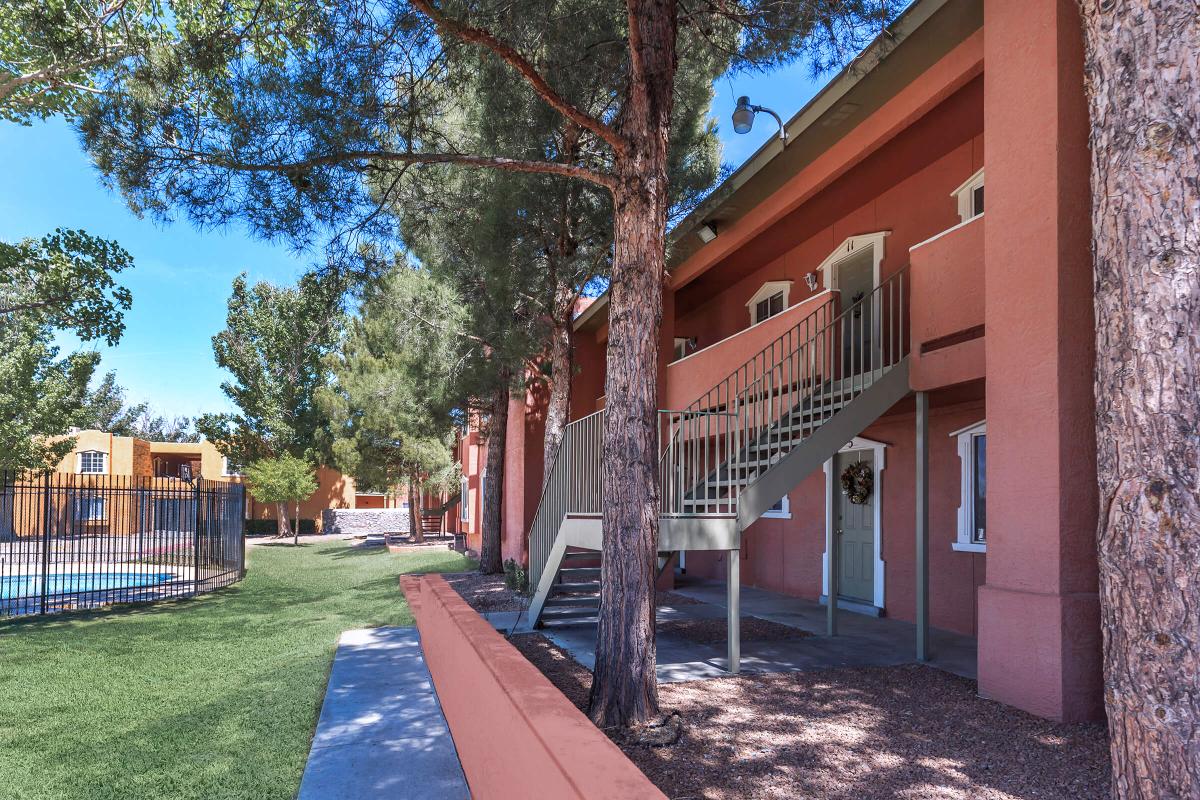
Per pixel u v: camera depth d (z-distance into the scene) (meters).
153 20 9.42
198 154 5.45
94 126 5.27
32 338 24.70
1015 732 4.54
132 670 7.40
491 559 15.02
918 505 6.82
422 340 13.38
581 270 10.81
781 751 4.25
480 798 3.68
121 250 14.95
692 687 5.72
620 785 1.94
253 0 5.48
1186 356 2.59
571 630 8.68
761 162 8.57
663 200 5.31
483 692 3.62
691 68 8.99
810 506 11.07
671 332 12.63
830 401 7.95
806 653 7.02
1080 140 5.04
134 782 4.36
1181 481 2.56
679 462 6.83
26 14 6.62
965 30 6.12
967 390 6.99
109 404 52.66
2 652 8.41
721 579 13.61
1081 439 4.92
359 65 5.60
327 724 5.40
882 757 4.14
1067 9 5.05
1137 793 2.62
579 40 6.73
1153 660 2.58
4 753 4.92
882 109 7.28
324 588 14.27
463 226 9.16
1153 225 2.69
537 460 15.99
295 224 5.80
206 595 13.58
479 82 7.04
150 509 18.72
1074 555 4.87
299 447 32.38
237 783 4.32
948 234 6.64
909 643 7.51
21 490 13.75
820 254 10.72
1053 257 4.98
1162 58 2.71
